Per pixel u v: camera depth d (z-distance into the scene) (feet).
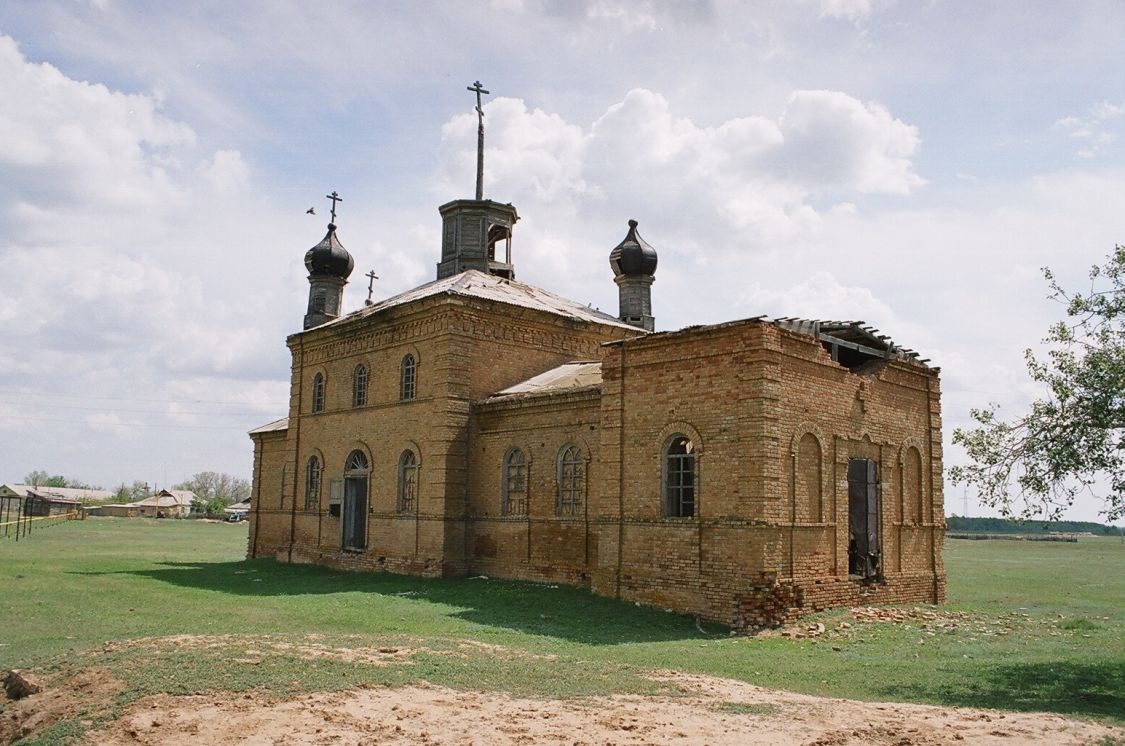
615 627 63.77
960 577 122.31
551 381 96.37
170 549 151.12
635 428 74.79
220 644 47.14
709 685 42.45
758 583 64.13
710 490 68.18
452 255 118.93
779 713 36.35
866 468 78.43
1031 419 50.93
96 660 43.96
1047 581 116.67
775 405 66.59
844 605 71.61
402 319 103.55
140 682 38.96
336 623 63.93
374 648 47.75
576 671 44.16
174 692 37.52
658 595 70.90
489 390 99.35
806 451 70.08
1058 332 50.31
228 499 477.77
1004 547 265.75
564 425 86.79
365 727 33.12
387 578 95.45
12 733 37.93
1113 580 120.26
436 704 36.29
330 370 117.50
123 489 479.82
